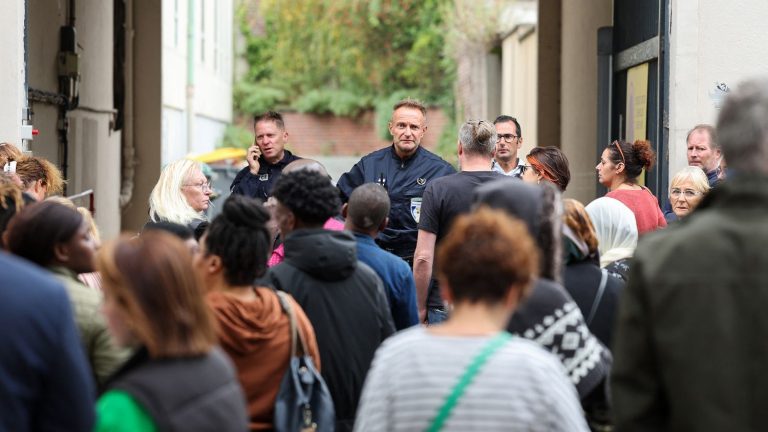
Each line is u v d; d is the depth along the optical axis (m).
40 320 3.54
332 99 49.44
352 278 5.71
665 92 10.68
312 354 5.16
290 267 5.64
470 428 3.62
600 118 14.23
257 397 4.97
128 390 3.49
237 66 50.31
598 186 14.51
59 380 3.56
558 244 4.86
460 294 3.84
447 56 45.84
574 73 16.48
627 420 3.76
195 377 3.55
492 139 7.86
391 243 8.95
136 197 19.42
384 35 48.81
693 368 3.64
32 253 4.78
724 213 3.77
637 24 13.01
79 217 4.87
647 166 8.52
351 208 6.43
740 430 3.61
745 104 3.79
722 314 3.64
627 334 3.79
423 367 3.69
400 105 9.02
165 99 29.84
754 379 3.63
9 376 3.49
